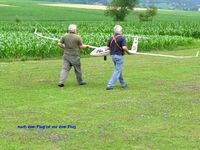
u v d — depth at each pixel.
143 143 20.00
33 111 25.73
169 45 76.25
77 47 34.38
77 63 34.62
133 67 45.81
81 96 30.45
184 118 24.39
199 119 24.19
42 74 40.44
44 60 53.72
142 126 22.73
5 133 21.31
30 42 58.66
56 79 37.72
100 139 20.50
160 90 32.88
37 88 33.38
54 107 26.86
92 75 40.19
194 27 119.88
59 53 59.34
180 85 35.06
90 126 22.61
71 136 20.92
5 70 42.59
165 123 23.33
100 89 33.25
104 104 27.72
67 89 33.16
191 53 64.62
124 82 33.94
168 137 20.89
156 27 121.75
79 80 35.12
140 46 70.75
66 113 25.33
